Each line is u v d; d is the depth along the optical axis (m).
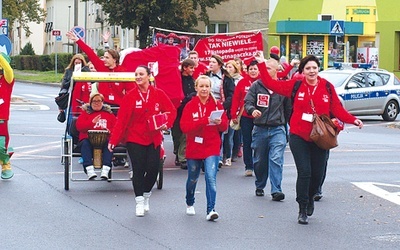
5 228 9.63
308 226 10.05
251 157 14.34
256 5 61.12
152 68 14.27
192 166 10.48
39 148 17.86
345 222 10.36
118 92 13.71
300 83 10.12
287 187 13.16
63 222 10.04
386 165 16.19
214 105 10.43
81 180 12.37
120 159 14.57
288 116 12.00
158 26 53.69
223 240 9.16
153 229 9.70
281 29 43.19
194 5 54.97
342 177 14.38
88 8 77.38
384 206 11.55
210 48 20.81
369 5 44.94
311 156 10.24
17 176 13.81
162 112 10.55
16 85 52.59
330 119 10.01
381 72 29.17
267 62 12.07
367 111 28.42
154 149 10.55
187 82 15.41
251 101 11.95
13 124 23.39
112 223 10.03
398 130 25.19
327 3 46.53
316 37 42.78
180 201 11.69
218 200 11.85
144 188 10.70
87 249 8.62
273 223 10.20
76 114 13.12
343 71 28.83
